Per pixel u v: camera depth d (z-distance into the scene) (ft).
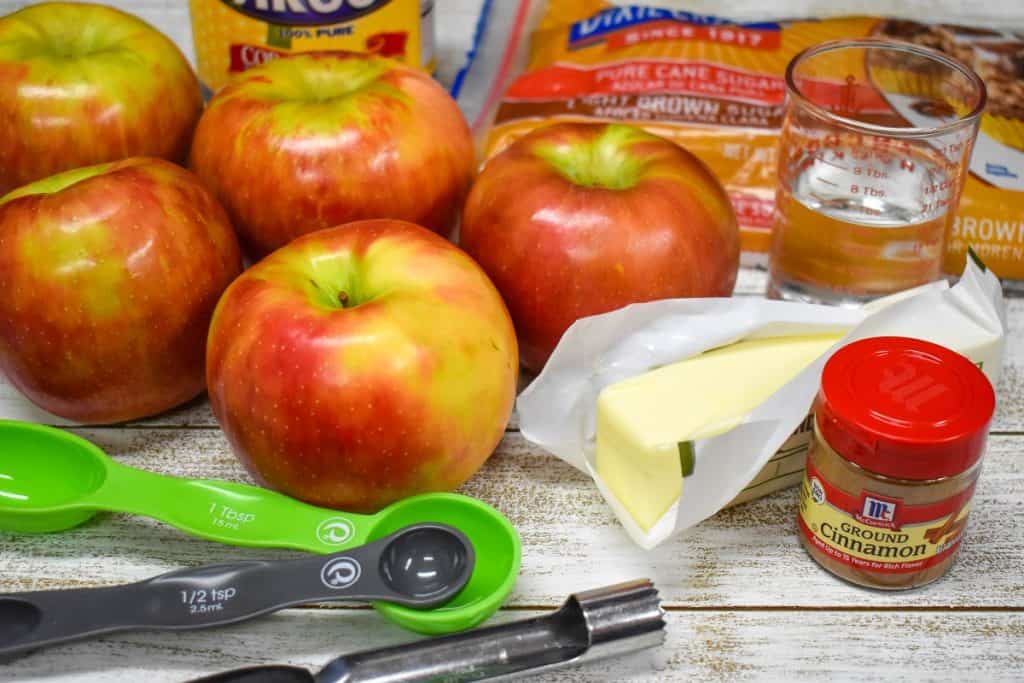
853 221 2.43
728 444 2.04
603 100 3.21
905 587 2.06
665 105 3.19
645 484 2.11
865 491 1.93
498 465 2.37
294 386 2.00
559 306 2.31
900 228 2.42
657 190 2.31
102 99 2.48
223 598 1.93
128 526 2.22
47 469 2.27
